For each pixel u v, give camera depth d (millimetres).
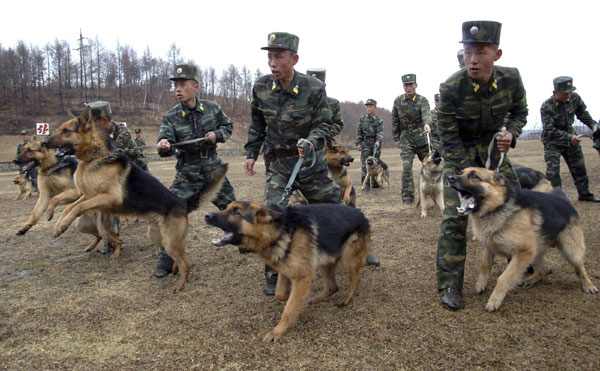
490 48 3469
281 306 3918
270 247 3416
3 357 3096
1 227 8219
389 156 29562
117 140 6312
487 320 3363
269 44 3990
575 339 2982
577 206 7602
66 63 68625
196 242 6477
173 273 5016
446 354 2895
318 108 4285
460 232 3764
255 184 14367
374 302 3873
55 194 6621
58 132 4785
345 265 3932
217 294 4301
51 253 6133
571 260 3850
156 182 4887
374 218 7680
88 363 2986
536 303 3639
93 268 5352
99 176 4832
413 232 6473
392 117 9453
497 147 3904
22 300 4227
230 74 80188
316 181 4422
